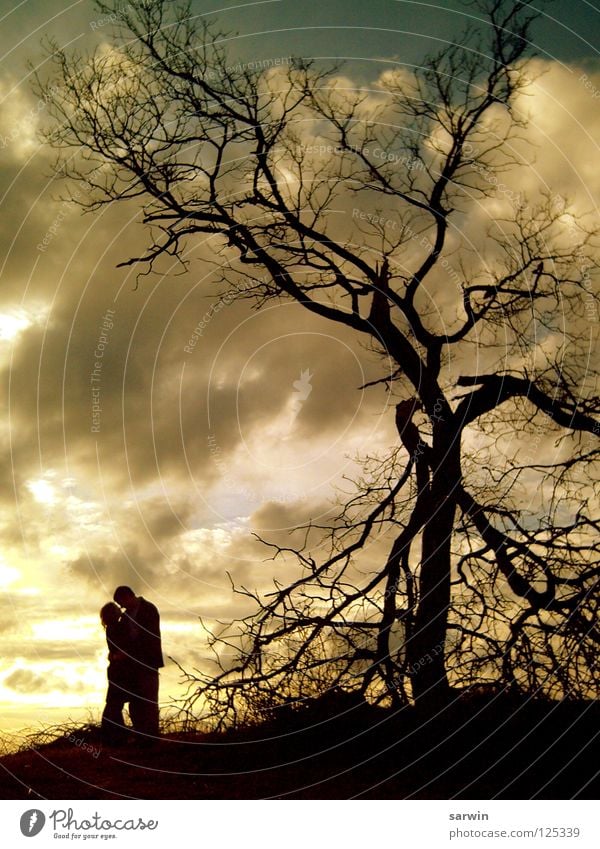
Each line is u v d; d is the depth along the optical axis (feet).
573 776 32.86
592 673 38.75
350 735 38.11
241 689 41.09
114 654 40.09
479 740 36.04
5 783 32.12
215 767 35.06
